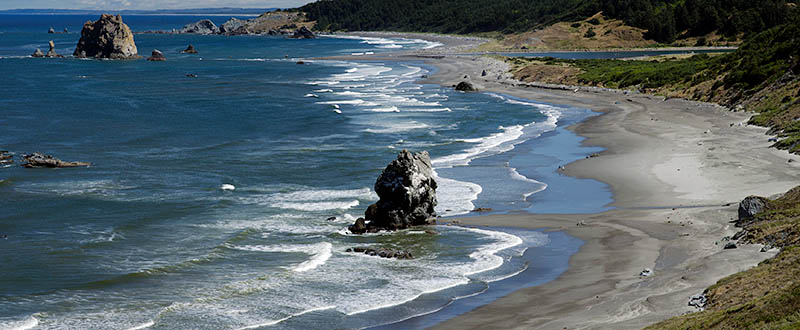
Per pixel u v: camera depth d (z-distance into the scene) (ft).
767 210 108.27
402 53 640.17
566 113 276.21
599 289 88.99
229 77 444.96
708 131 209.46
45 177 168.86
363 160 188.96
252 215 135.33
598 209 134.72
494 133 232.73
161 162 187.52
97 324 83.41
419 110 289.94
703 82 292.61
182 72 479.00
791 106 207.21
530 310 84.17
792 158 160.45
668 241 106.73
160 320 84.58
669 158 175.11
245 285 96.73
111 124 253.44
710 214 118.62
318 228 126.72
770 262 80.64
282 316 85.76
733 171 153.69
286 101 322.34
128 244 116.37
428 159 136.15
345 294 93.15
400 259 108.17
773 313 57.31
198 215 135.23
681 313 71.92
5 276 100.07
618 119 251.39
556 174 168.96
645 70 350.43
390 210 127.85
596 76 365.61
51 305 89.51
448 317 83.97
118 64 542.16
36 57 597.52
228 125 252.83
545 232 120.37
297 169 178.09
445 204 144.97
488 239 118.01
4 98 321.73
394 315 85.46
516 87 372.99
